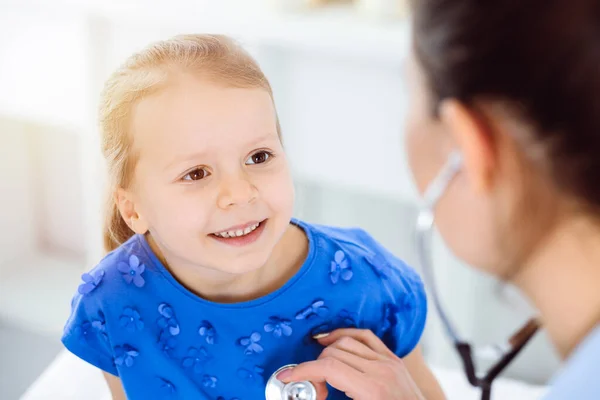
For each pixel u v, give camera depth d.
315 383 0.88
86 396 1.24
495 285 0.59
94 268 0.94
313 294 0.90
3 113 2.01
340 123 1.63
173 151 0.83
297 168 1.72
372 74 1.56
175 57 0.86
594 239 0.51
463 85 0.50
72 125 1.97
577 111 0.46
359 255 0.93
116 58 1.79
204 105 0.82
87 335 0.92
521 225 0.52
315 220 1.88
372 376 0.84
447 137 0.55
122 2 1.73
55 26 1.81
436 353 1.81
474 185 0.53
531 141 0.49
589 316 0.54
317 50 1.58
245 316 0.89
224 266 0.84
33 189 2.33
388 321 0.94
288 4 1.68
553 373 1.80
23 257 2.39
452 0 0.50
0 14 1.88
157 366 0.91
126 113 0.86
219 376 0.91
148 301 0.91
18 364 2.15
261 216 0.84
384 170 1.63
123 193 0.90
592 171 0.47
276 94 1.66
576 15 0.45
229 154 0.83
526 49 0.46
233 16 1.64
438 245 1.68
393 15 1.62
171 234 0.86
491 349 0.82
